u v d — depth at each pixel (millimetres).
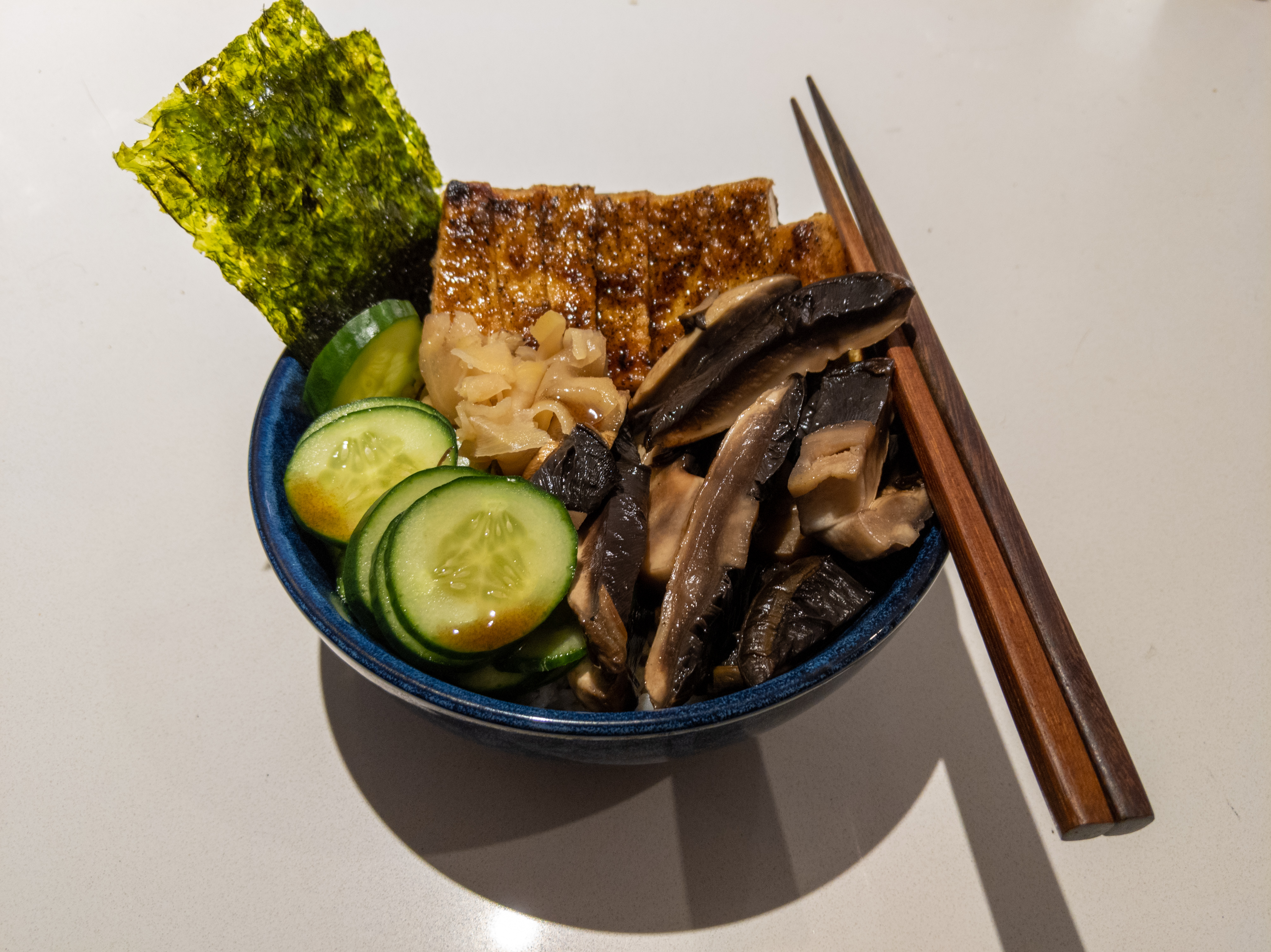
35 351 348
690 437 258
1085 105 458
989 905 245
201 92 250
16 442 323
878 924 241
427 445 257
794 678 208
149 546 302
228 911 239
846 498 237
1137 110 456
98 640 282
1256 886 250
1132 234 407
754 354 248
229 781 258
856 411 244
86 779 257
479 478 230
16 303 362
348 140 284
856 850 251
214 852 247
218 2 468
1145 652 289
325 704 272
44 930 234
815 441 242
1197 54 482
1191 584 304
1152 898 247
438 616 219
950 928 241
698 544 238
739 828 253
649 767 262
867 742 269
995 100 458
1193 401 351
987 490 240
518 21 478
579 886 244
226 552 302
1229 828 260
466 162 415
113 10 461
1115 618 296
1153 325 375
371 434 254
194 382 343
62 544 301
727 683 237
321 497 246
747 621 239
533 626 223
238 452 325
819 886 246
